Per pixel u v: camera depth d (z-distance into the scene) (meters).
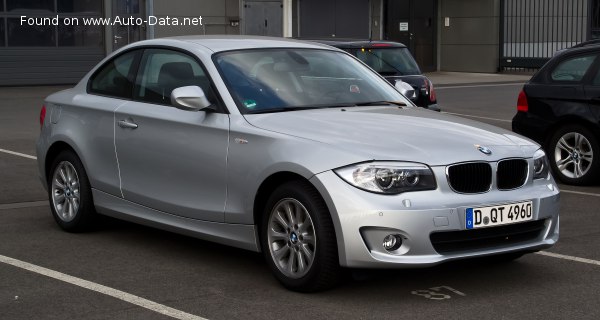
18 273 6.65
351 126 6.29
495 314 5.69
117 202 7.54
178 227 6.98
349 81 7.39
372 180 5.72
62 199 8.12
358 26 31.72
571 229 8.27
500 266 6.89
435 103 14.74
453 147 6.04
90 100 7.88
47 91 23.80
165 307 5.83
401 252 5.71
